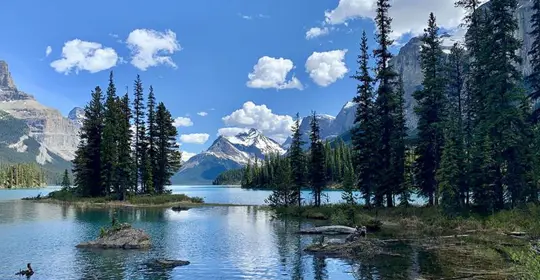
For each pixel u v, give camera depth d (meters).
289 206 64.81
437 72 48.91
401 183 48.03
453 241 29.52
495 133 39.81
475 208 40.81
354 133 53.06
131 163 79.81
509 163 39.38
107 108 85.12
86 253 27.52
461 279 18.73
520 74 40.12
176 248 29.47
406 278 19.45
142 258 25.67
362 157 51.91
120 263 24.09
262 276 20.89
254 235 36.12
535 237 29.30
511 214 35.88
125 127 80.50
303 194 120.12
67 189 99.56
